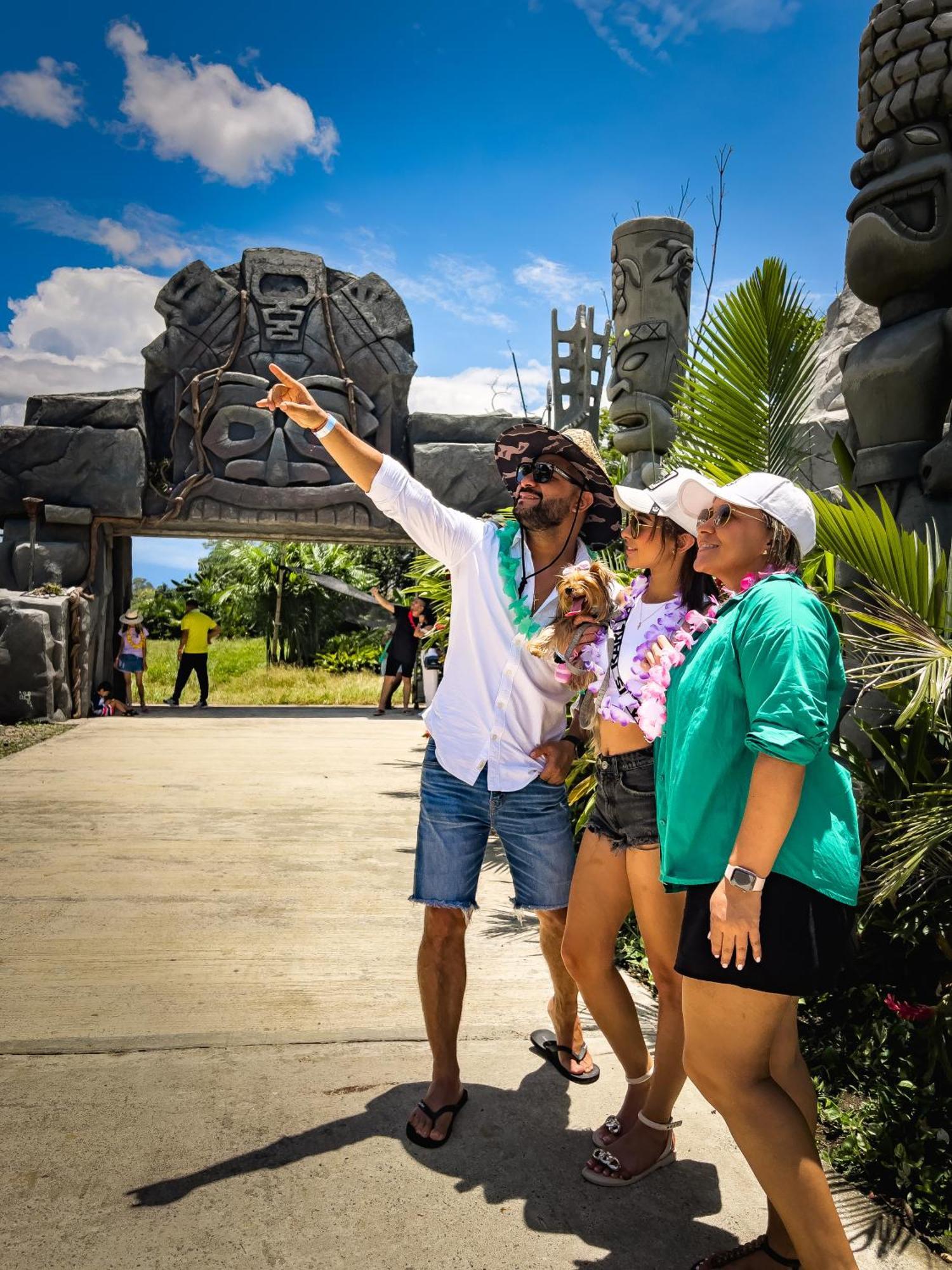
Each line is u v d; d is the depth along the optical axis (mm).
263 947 4254
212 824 6539
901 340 4363
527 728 2896
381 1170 2590
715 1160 2711
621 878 2691
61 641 12312
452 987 2855
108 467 12898
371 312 13516
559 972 3088
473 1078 3133
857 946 3689
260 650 26641
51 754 9445
